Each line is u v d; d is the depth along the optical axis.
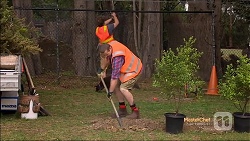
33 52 13.66
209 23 23.08
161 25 23.70
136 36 23.20
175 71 10.48
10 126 11.20
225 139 9.85
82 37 23.44
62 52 26.77
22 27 13.78
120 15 25.58
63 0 31.53
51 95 17.64
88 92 18.72
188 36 24.47
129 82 11.75
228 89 10.79
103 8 28.83
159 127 11.08
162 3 27.38
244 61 10.66
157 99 16.83
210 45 22.95
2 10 12.82
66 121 11.97
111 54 11.70
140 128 10.88
